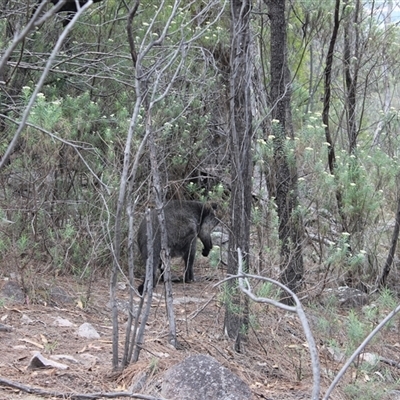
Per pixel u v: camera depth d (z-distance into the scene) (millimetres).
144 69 8250
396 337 7641
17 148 7887
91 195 7750
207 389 4863
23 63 8812
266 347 6582
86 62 9820
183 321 6910
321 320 6555
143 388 5035
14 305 6648
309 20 11430
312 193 7684
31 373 5113
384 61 11523
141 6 10297
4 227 7164
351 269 7430
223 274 8594
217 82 9281
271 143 7176
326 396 3627
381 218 10000
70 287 7391
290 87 8109
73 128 7535
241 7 6242
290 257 6777
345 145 11445
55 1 6480
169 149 8641
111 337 6234
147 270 5406
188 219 8531
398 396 6055
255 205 7691
